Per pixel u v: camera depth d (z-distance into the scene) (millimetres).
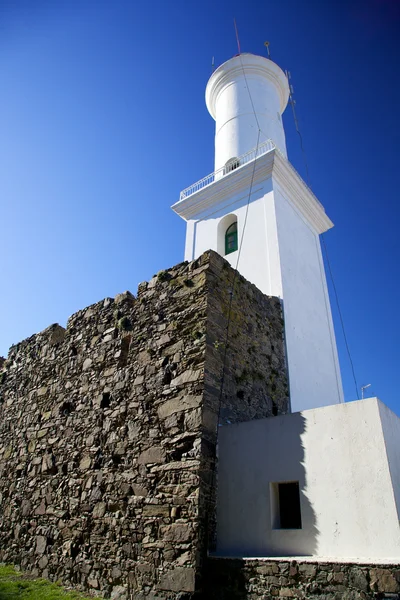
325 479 6781
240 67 18938
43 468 10438
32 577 8867
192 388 8023
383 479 6258
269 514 7074
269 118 17688
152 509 7488
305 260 14695
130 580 7223
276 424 7652
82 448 9641
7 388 13789
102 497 8516
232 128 17484
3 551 10297
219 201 15547
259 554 6863
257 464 7543
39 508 9930
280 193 14539
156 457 7891
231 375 8828
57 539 9055
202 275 9273
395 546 5824
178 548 6797
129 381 9367
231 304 9680
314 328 13523
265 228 13555
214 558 6605
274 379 10539
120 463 8523
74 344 11789
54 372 11977
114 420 9188
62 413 10828
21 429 12078
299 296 13219
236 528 7281
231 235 15164
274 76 19078
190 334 8688
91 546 8227
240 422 8070
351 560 5582
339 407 7109
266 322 11055
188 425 7691
